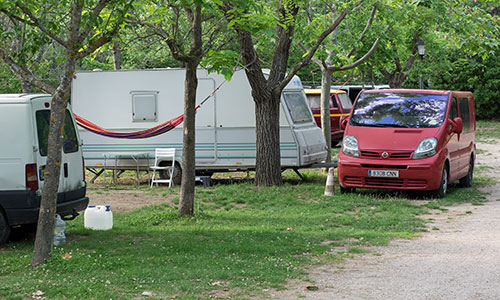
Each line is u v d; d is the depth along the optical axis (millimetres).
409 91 19781
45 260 10297
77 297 8484
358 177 18359
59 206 12461
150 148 22906
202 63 12641
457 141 19547
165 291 8812
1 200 11977
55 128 10234
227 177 24469
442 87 55062
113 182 23906
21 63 10609
